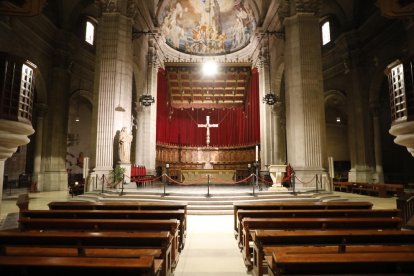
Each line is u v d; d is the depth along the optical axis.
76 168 23.66
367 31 18.91
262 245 4.02
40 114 18.72
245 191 13.27
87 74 22.28
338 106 25.61
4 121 5.65
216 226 8.68
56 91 19.34
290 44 14.88
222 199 11.42
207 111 27.12
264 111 21.09
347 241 3.96
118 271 2.55
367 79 19.27
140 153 19.64
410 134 6.52
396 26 16.45
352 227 4.96
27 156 21.91
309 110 14.01
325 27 22.45
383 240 3.98
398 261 2.72
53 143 19.08
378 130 18.61
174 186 17.45
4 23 14.75
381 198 14.88
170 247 4.43
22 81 6.22
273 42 20.03
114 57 14.32
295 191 12.48
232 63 20.16
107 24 14.56
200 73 20.80
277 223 5.01
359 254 2.88
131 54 15.25
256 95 23.11
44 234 3.82
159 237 3.87
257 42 22.83
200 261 5.54
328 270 2.78
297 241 3.99
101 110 13.97
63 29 19.52
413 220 7.31
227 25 26.91
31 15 6.97
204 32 27.16
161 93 23.42
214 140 26.64
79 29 21.23
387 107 19.77
